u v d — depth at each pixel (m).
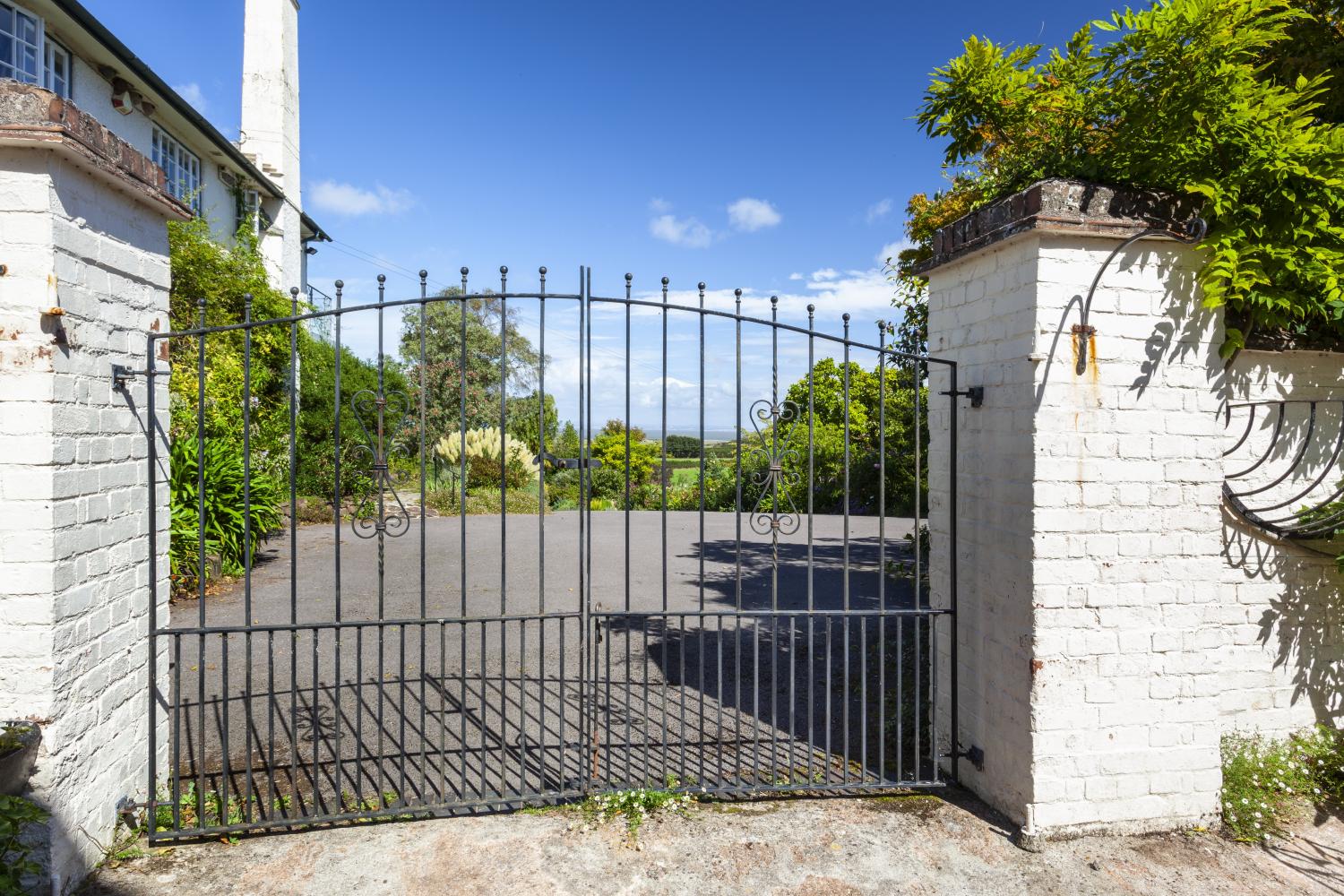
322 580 7.46
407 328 21.31
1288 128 2.93
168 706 3.23
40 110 2.29
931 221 5.30
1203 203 2.95
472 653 5.22
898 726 3.32
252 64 13.17
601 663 5.03
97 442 2.63
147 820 2.88
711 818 3.10
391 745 3.73
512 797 3.07
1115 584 2.93
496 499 14.41
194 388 8.01
